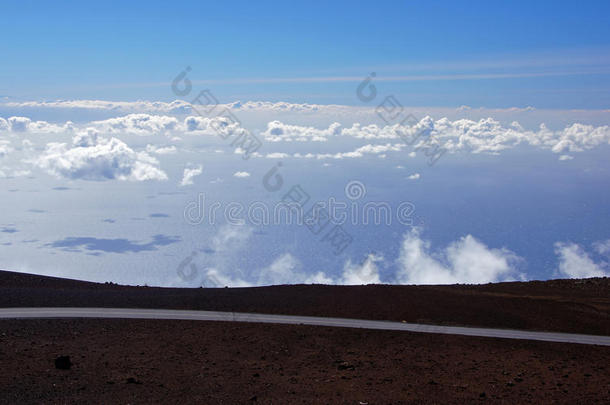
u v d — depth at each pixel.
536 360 28.48
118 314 35.50
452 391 22.78
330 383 23.59
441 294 43.50
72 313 35.09
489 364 27.42
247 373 24.75
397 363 27.33
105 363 24.95
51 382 21.70
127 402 20.11
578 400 21.77
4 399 19.66
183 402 20.48
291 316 36.66
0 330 30.16
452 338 32.53
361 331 33.47
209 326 33.41
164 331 31.88
